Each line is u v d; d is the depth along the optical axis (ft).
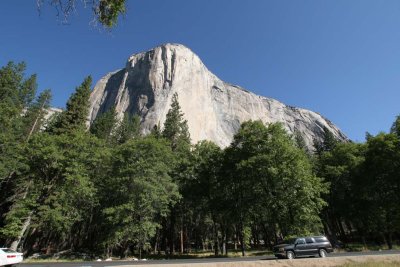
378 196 150.71
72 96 168.76
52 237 155.43
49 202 120.37
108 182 133.69
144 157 130.93
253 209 129.08
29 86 181.68
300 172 116.78
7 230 110.11
